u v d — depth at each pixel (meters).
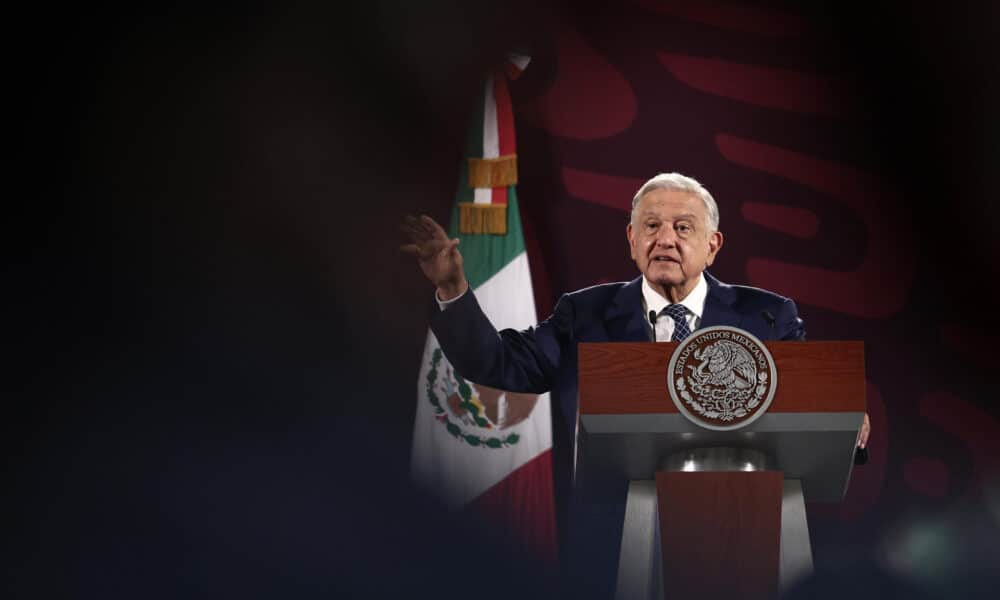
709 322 14.11
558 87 29.25
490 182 28.05
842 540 25.45
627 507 11.49
